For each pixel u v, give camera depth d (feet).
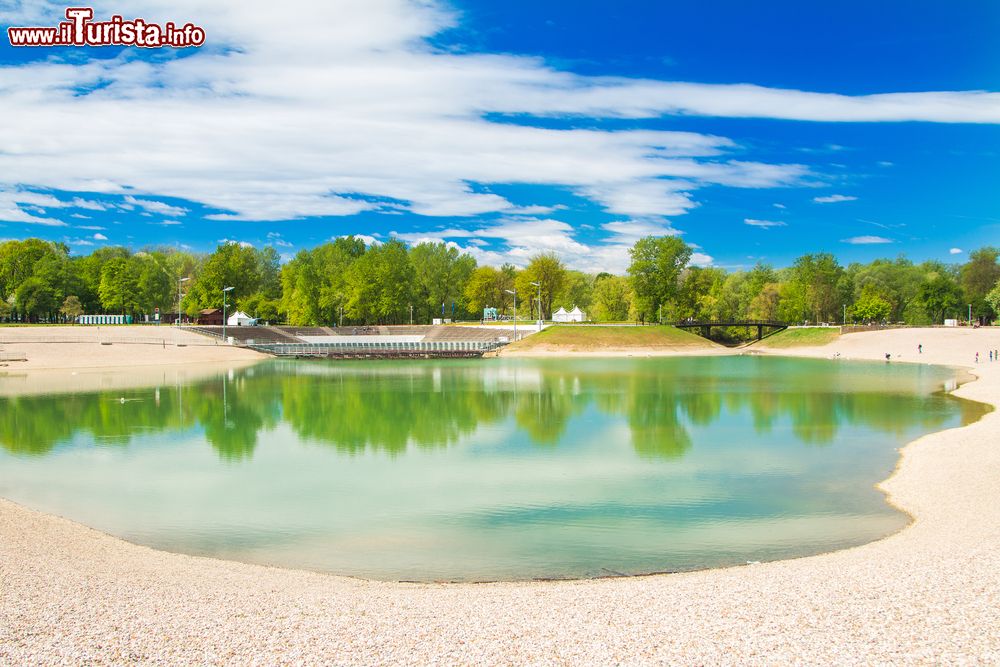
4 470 120.98
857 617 51.37
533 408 196.95
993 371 296.92
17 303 508.12
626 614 53.52
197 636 49.78
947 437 140.67
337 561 75.66
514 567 73.41
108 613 53.98
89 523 89.97
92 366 328.08
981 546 69.87
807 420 172.86
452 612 54.80
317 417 181.47
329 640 49.24
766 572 65.98
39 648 47.32
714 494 103.35
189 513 94.73
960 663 44.14
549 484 110.22
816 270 628.28
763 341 527.40
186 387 250.98
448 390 244.83
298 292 579.07
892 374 303.07
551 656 46.34
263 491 106.63
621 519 91.30
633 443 144.77
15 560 67.82
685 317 570.87
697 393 231.91
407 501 100.53
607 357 434.71
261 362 387.34
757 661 45.21
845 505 96.17
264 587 63.05
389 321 612.70
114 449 139.74
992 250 634.84
